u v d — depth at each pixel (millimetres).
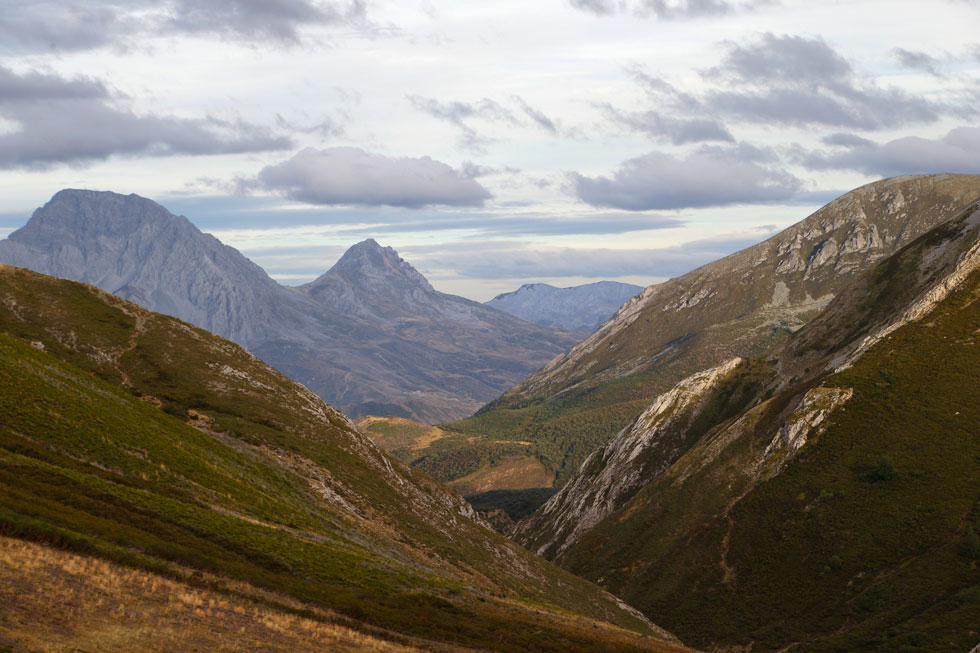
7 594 34188
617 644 67062
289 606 48125
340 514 98375
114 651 32219
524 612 74500
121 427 77312
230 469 87938
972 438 144750
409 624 53750
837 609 120562
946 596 111938
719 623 131000
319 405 145375
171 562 48594
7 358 78750
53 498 52469
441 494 143750
